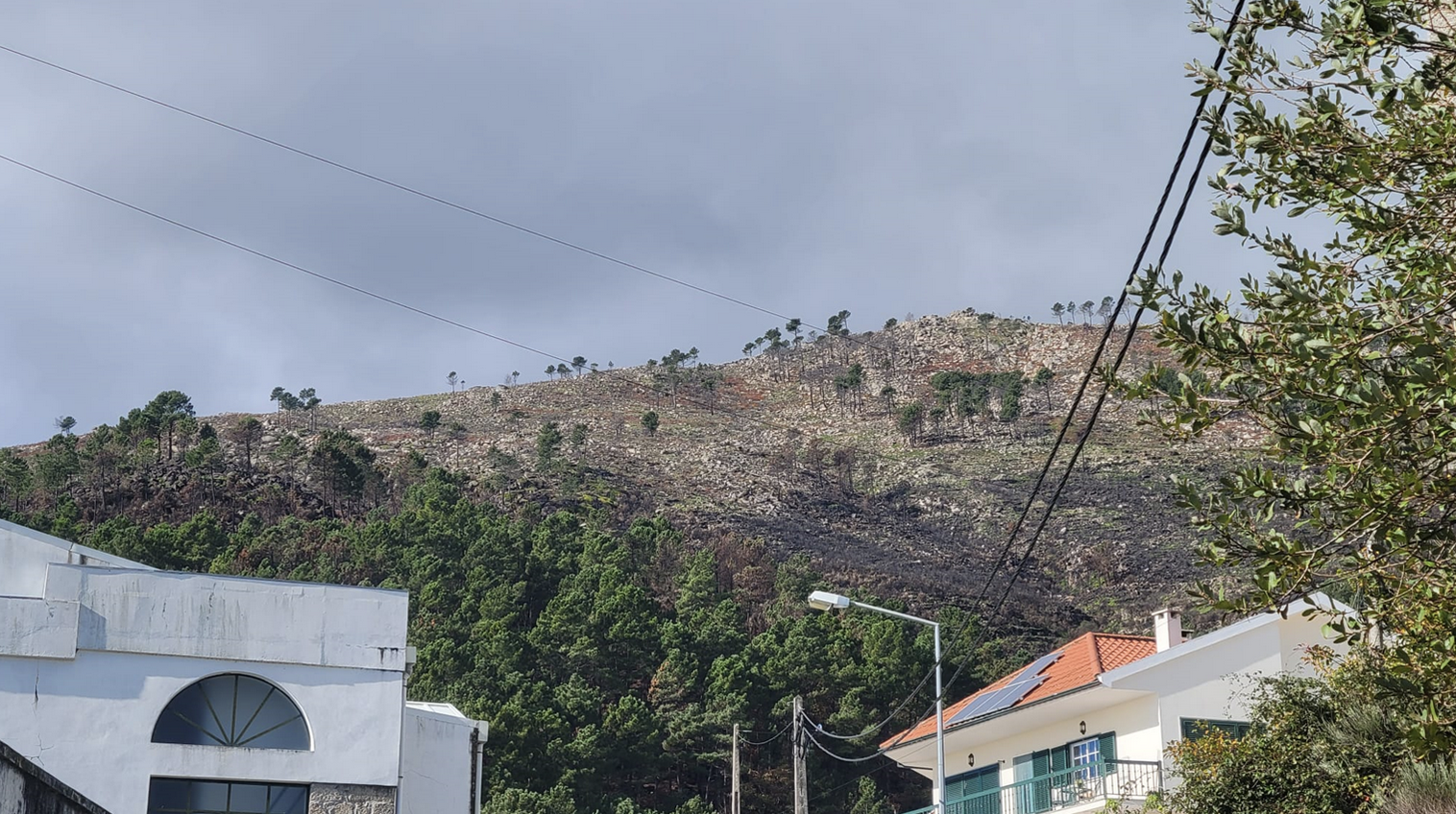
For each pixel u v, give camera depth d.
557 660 92.50
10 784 13.65
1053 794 35.22
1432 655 11.72
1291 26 11.33
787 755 85.50
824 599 31.30
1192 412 11.48
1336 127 11.13
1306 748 24.39
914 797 84.81
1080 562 160.38
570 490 184.75
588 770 77.56
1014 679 41.78
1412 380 10.35
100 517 145.25
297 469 175.38
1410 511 10.65
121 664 27.34
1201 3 11.77
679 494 194.62
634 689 92.75
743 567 132.00
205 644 27.88
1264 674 33.31
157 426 169.12
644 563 123.56
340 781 27.80
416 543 116.19
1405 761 18.95
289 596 28.62
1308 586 11.41
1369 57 10.88
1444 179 10.54
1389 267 11.41
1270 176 11.75
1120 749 34.03
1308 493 11.02
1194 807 25.72
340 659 28.56
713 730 83.44
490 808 69.62
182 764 27.05
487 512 144.00
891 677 89.69
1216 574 145.00
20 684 26.72
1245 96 11.46
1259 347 11.05
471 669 84.81
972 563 168.25
